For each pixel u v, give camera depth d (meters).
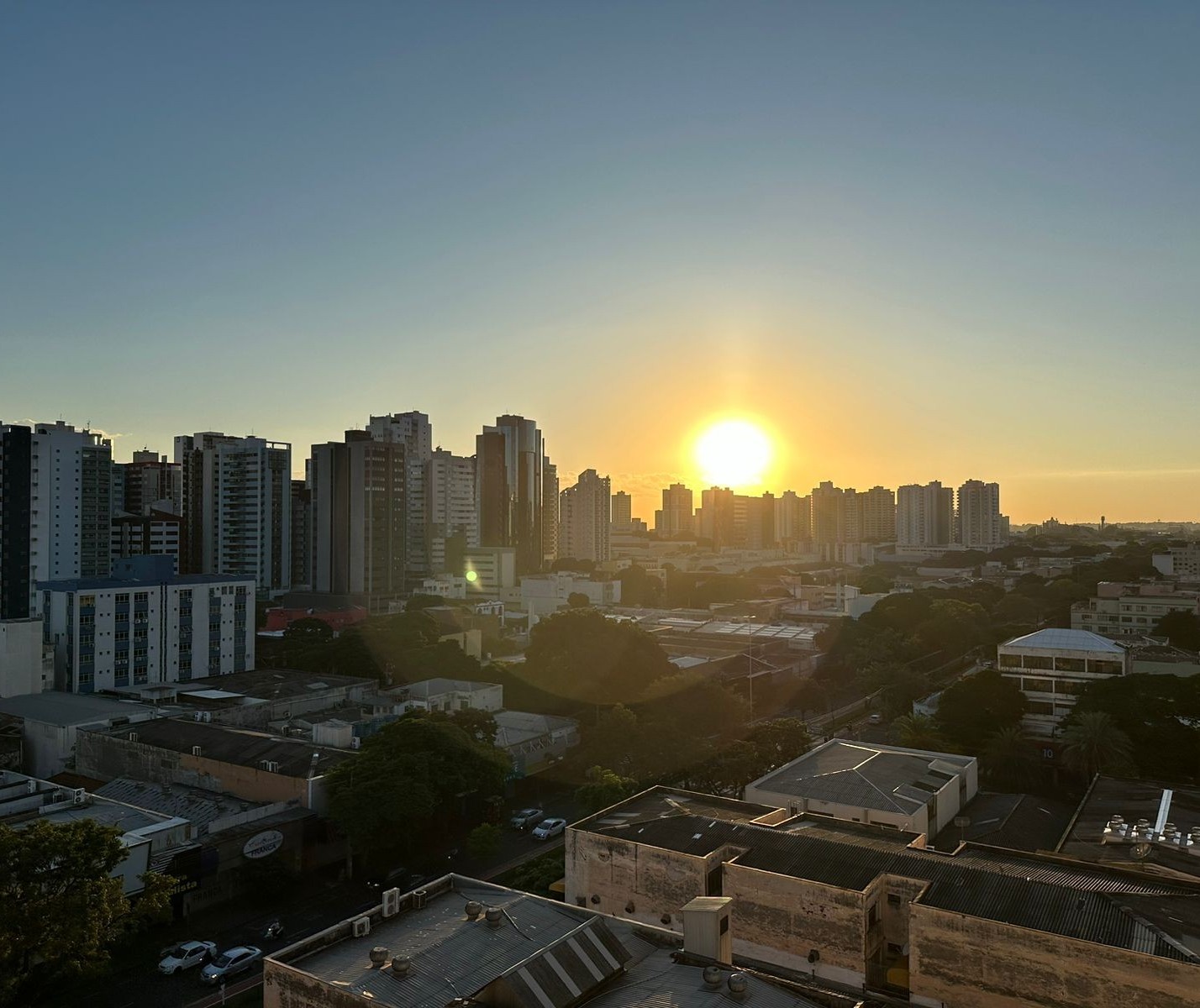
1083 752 85.81
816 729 118.62
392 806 65.50
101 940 49.19
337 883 68.00
